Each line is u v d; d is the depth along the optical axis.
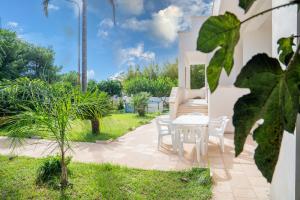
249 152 6.14
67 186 4.08
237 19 0.78
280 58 0.96
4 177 4.52
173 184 4.19
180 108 11.49
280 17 2.73
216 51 0.81
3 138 7.85
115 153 6.37
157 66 33.25
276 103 0.72
